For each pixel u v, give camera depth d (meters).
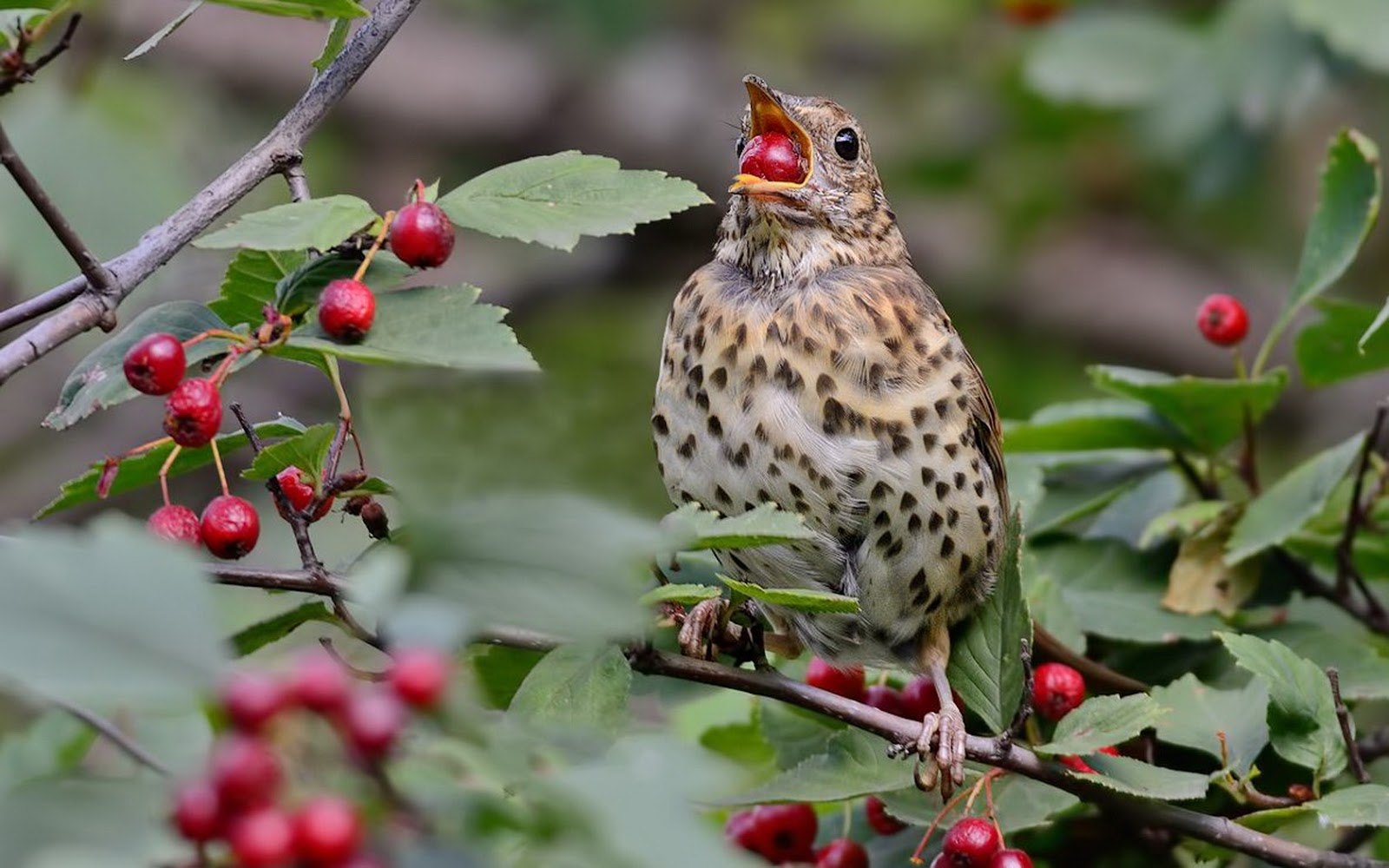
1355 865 7.22
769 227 9.30
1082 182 17.86
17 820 3.73
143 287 10.62
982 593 8.91
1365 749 8.80
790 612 8.95
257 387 16.86
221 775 3.71
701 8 19.91
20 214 10.80
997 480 9.05
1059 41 14.45
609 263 18.80
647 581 7.21
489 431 16.31
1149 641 8.79
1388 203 16.84
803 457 8.66
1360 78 15.03
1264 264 17.97
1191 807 8.20
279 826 3.66
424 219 5.94
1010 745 7.16
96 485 6.56
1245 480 9.51
